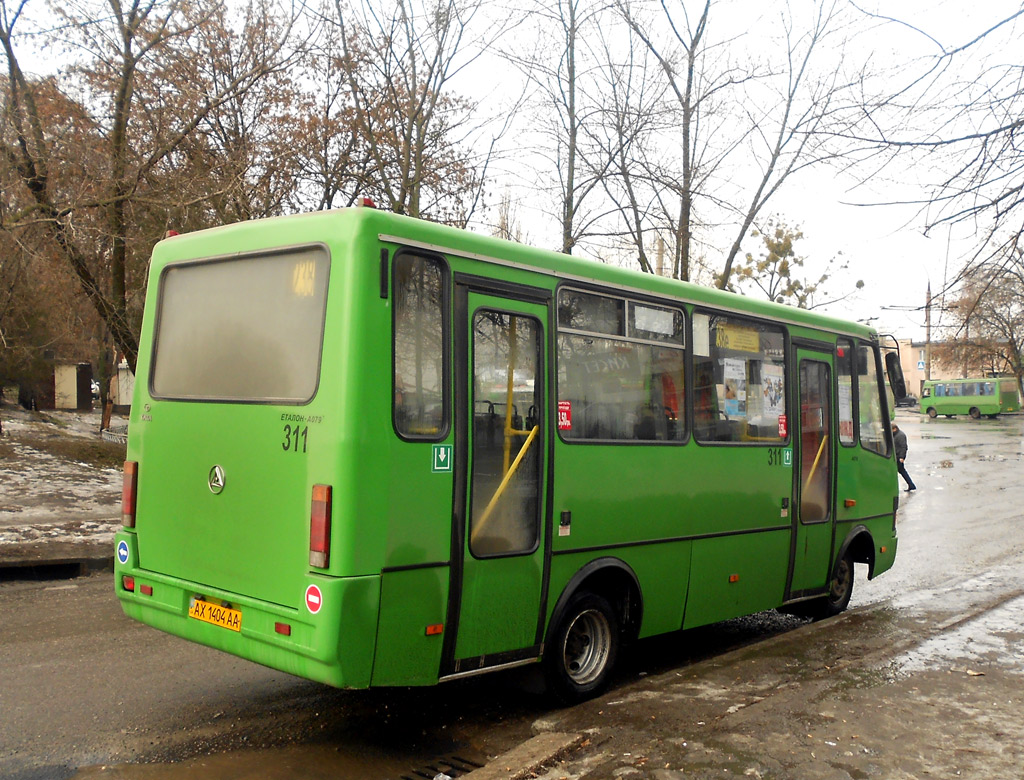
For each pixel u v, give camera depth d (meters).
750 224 15.93
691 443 6.79
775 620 8.95
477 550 5.06
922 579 10.88
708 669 6.50
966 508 17.83
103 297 15.39
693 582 6.82
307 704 5.74
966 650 6.83
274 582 4.69
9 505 13.11
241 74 16.38
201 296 5.40
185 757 4.82
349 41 15.53
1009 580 10.41
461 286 5.07
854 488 8.85
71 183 14.72
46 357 32.09
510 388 5.34
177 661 6.58
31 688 5.84
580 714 5.55
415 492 4.71
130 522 5.57
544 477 5.51
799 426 8.09
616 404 6.16
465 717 5.60
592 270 5.98
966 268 6.44
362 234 4.62
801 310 8.30
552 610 5.60
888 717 5.26
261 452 4.80
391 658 4.63
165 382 5.51
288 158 16.28
